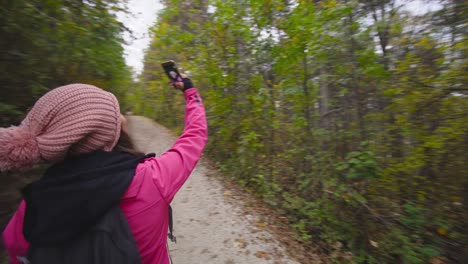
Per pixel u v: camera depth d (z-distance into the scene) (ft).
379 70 14.84
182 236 12.18
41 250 2.43
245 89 21.93
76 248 2.40
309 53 16.34
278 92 19.65
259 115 20.67
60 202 2.34
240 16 20.31
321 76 17.67
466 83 10.68
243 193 18.81
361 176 13.26
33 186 2.48
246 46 21.26
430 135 12.07
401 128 13.21
